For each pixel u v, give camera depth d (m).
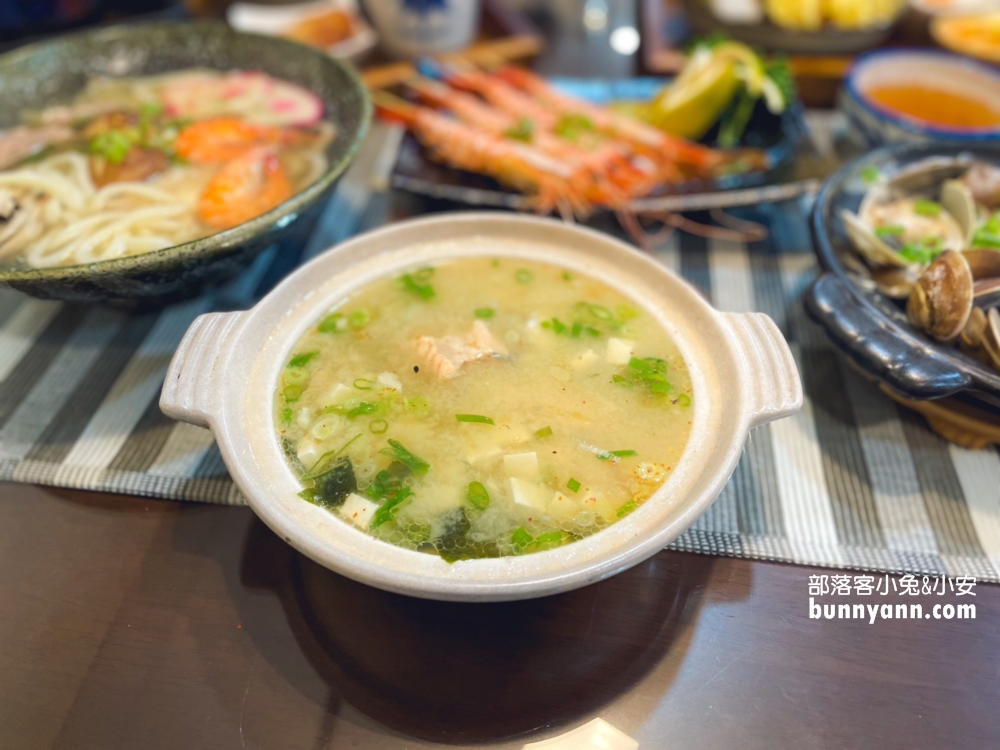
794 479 0.27
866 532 0.26
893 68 0.46
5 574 0.25
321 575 0.25
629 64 0.55
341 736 0.21
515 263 0.29
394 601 0.24
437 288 0.29
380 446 0.23
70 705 0.22
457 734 0.21
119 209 0.33
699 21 0.52
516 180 0.39
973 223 0.31
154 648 0.23
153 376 0.31
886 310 0.28
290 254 0.37
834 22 0.52
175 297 0.30
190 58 0.42
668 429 0.24
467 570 0.20
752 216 0.40
